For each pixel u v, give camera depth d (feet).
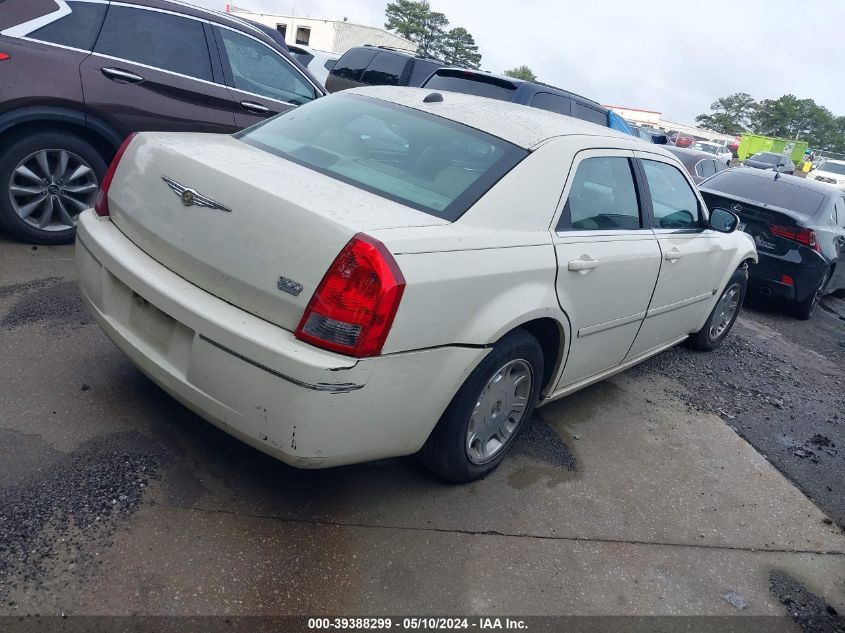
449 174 9.91
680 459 13.01
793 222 24.70
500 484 10.82
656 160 13.87
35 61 15.81
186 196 8.77
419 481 10.39
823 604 9.71
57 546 7.84
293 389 7.63
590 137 11.83
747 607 9.34
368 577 8.38
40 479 8.81
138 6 17.42
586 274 10.87
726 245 16.79
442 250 8.47
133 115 17.24
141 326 9.15
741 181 27.94
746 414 15.85
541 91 27.12
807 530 11.50
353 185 9.34
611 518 10.64
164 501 8.89
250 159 9.53
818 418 16.53
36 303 13.61
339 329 7.68
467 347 8.92
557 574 9.14
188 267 8.70
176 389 8.63
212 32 18.72
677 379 17.08
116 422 10.27
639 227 12.97
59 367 11.46
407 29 283.79
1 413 9.94
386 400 8.22
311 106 12.02
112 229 9.92
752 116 400.47
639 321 13.43
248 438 8.16
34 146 16.06
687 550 10.27
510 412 10.73
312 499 9.50
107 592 7.42
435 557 8.93
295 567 8.29
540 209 10.23
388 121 11.05
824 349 23.38
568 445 12.57
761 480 12.88
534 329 10.89
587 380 12.92
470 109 11.55
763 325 24.80
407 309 7.95
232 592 7.75
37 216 16.67
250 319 8.07
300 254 7.85
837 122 396.16
